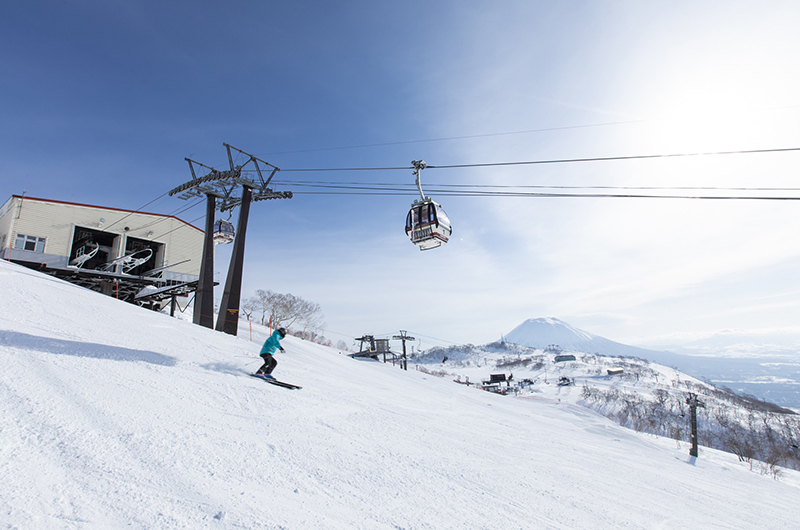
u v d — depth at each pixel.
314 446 8.02
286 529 4.83
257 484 5.91
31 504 4.13
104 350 10.47
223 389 10.18
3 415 5.83
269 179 26.08
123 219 36.44
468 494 7.38
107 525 4.10
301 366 16.83
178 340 14.28
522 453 11.72
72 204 33.81
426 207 17.83
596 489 9.67
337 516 5.50
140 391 8.44
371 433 9.85
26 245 31.19
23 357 8.32
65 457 5.25
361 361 36.12
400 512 6.05
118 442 6.06
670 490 11.80
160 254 38.50
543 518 6.98
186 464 5.96
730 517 10.20
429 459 8.95
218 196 27.44
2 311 11.39
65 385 7.58
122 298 37.81
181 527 4.36
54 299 14.48
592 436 25.03
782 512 12.27
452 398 24.12
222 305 24.00
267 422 8.70
